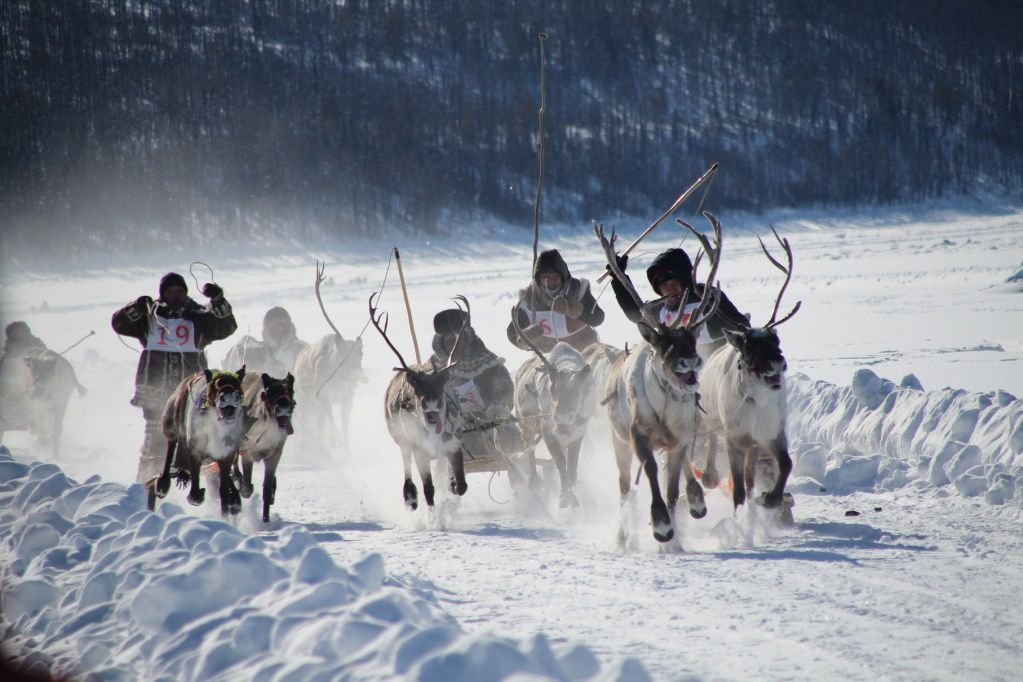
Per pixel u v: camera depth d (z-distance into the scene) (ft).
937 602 73.97
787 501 106.73
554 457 122.93
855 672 59.93
